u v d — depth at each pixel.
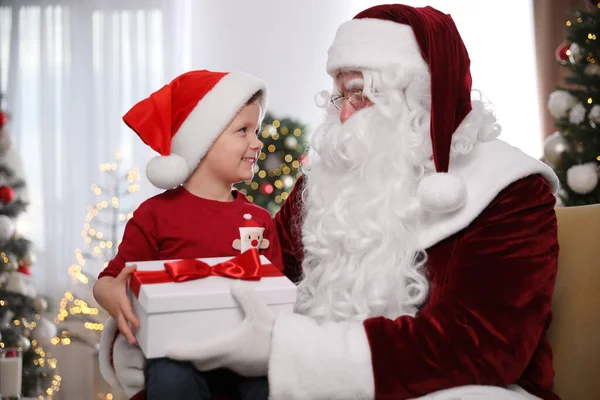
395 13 1.28
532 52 4.16
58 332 3.82
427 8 1.31
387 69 1.25
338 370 1.03
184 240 1.29
